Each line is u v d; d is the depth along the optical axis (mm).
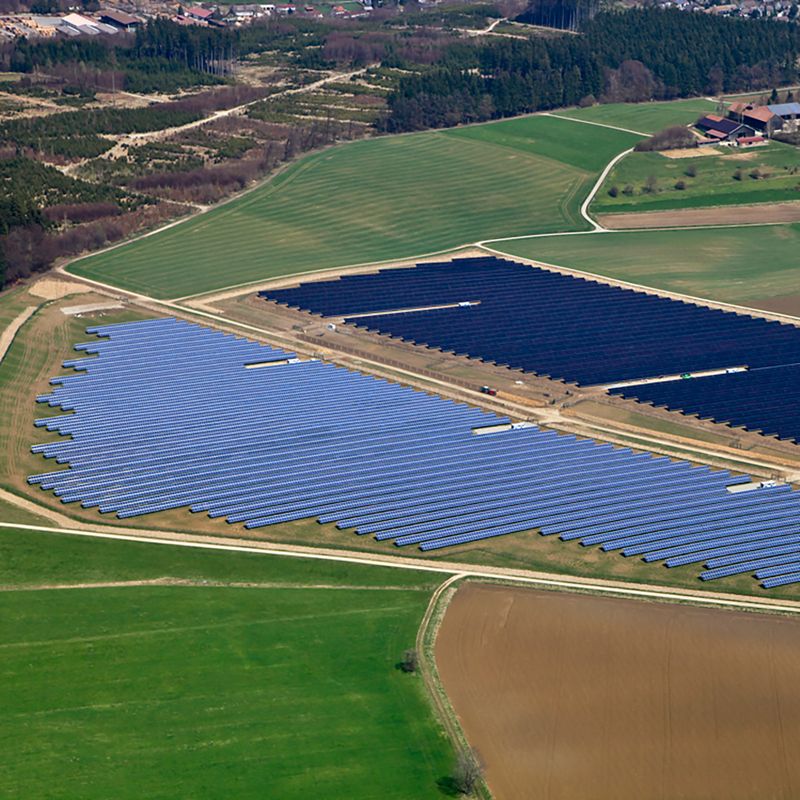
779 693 173375
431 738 162625
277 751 159750
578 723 166375
